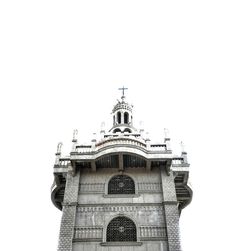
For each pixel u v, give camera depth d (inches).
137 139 1234.6
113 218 1081.4
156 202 1118.4
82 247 1013.8
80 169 1208.8
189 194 1300.4
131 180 1189.7
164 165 1210.6
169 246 1000.9
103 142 1234.0
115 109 1647.4
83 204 1114.7
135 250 1005.8
